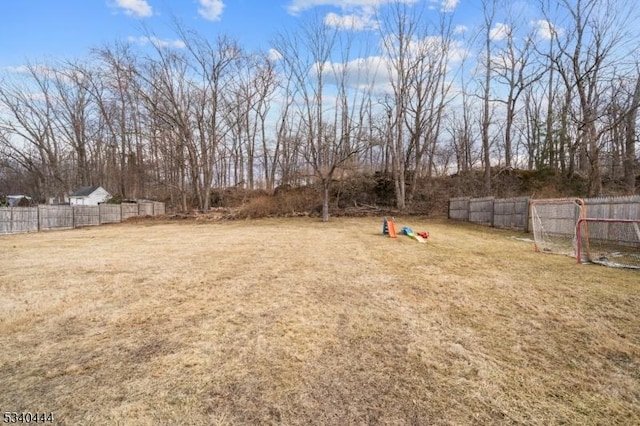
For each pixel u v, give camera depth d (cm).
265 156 2886
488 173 1919
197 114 2283
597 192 1389
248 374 250
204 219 2044
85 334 326
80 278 550
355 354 282
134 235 1298
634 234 823
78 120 2989
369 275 565
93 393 227
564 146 1848
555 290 466
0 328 341
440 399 220
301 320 359
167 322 355
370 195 2194
